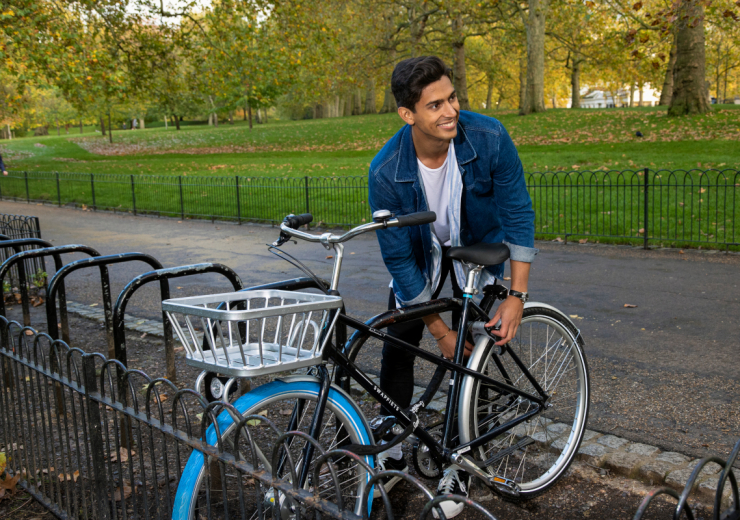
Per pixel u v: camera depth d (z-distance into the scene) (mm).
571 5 27094
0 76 27047
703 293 6379
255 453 1785
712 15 17250
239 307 3016
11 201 19953
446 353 2689
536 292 6793
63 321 3953
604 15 23891
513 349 2793
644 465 2922
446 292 6926
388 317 2412
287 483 1724
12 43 15016
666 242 9117
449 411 2545
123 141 46750
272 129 45500
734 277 6984
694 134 20812
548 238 10117
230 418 2074
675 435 3297
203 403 1910
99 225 14367
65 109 71875
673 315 5664
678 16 10102
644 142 20562
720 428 3371
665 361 4508
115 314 3088
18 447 3090
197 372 4648
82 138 53656
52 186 20969
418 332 2723
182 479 2037
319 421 2223
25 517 2814
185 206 15828
